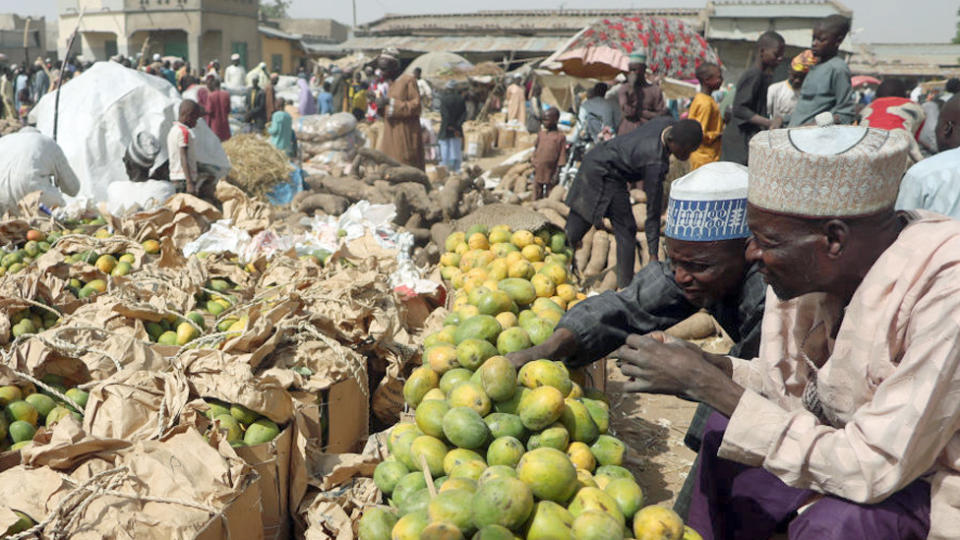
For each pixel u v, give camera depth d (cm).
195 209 605
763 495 249
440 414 264
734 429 210
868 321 191
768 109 799
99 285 460
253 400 306
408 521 218
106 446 273
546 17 3531
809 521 203
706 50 1466
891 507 195
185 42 3803
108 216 582
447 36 3478
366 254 587
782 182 188
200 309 452
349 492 312
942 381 176
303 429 324
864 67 3828
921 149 679
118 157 912
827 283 196
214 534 246
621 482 235
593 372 407
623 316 297
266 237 551
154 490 253
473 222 677
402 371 418
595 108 1133
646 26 1400
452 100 1416
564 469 218
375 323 414
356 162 1005
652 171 648
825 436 198
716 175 258
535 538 205
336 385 364
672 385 223
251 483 268
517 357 289
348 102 2431
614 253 763
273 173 1035
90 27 3812
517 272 470
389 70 1195
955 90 1036
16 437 294
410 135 1185
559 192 916
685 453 449
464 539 211
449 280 547
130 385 309
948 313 175
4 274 480
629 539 216
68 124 910
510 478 211
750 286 266
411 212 803
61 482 255
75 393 323
